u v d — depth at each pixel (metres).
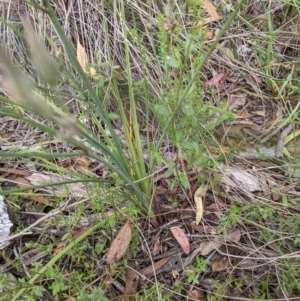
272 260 0.62
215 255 0.65
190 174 0.72
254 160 0.76
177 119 0.73
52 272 0.56
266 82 0.85
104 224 0.64
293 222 0.67
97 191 0.61
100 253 0.65
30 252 0.64
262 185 0.72
